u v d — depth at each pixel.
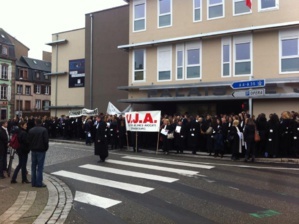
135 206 7.07
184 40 19.75
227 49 18.38
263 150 13.71
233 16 18.22
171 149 16.03
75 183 9.41
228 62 18.30
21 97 67.56
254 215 6.31
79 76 30.30
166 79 20.45
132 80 21.84
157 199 7.57
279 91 16.47
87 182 9.49
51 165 12.48
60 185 9.20
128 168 11.45
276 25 16.58
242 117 13.80
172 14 20.44
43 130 9.09
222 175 10.05
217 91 18.20
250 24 17.66
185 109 20.53
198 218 6.18
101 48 26.67
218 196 7.72
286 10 16.70
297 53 16.34
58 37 31.78
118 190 8.48
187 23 19.81
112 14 26.19
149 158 13.73
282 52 16.77
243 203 7.12
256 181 9.21
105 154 12.91
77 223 6.05
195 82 19.27
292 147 13.14
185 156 14.38
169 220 6.11
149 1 21.36
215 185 8.79
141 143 17.16
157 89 20.36
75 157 14.17
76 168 11.70
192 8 19.69
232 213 6.45
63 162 13.04
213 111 19.47
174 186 8.76
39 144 8.98
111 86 25.92
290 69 16.53
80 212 6.73
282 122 13.35
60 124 24.56
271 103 16.62
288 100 16.22
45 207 7.06
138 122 16.30
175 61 20.11
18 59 69.69
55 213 6.66
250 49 17.59
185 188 8.52
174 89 19.81
